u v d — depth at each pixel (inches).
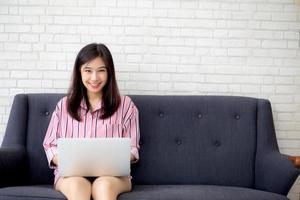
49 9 100.7
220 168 90.3
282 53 103.1
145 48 102.0
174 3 101.5
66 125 83.0
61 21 101.0
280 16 102.7
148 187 83.0
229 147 91.4
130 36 101.7
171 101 93.9
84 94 84.3
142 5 101.3
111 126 82.8
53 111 92.7
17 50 101.0
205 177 90.0
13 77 101.3
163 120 92.6
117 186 71.9
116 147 71.9
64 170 72.1
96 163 71.9
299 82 103.7
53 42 101.3
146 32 101.7
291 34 103.0
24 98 93.3
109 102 83.4
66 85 101.9
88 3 100.9
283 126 104.1
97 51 82.1
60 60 101.6
